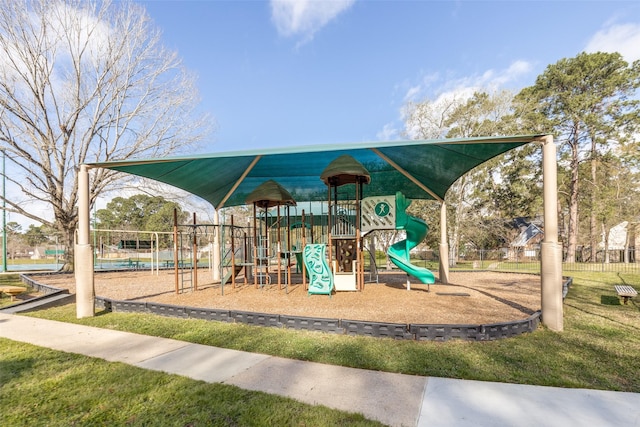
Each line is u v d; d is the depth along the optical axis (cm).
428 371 357
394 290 920
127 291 964
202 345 460
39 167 1667
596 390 311
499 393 306
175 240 891
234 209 3506
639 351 417
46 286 989
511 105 2298
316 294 841
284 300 766
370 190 1275
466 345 437
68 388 320
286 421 257
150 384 326
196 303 746
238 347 446
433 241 2705
